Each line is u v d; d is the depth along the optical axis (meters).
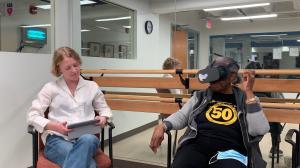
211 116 1.65
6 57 2.41
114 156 2.94
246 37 3.19
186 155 1.59
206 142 1.60
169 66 3.16
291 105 1.82
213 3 3.37
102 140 2.06
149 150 3.04
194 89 2.18
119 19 3.69
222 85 1.67
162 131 1.66
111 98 2.45
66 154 1.64
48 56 2.82
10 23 2.51
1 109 2.39
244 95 1.64
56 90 1.86
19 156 2.57
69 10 3.07
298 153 1.66
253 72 1.62
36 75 2.69
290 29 2.98
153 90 2.78
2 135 2.41
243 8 3.18
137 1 3.76
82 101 1.88
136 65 3.73
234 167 1.42
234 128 1.58
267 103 1.89
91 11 3.37
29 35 2.67
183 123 1.75
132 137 3.24
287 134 1.76
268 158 2.57
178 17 3.60
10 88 2.46
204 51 3.45
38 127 1.71
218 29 3.37
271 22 3.08
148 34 3.72
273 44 3.05
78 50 3.14
